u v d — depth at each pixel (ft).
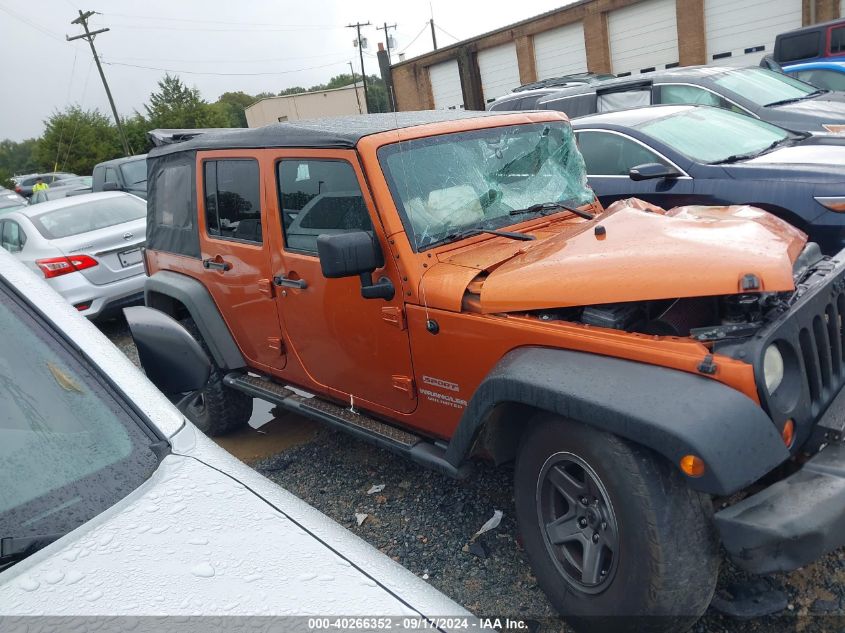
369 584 4.48
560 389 7.66
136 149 158.71
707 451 6.56
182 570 4.38
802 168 17.07
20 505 4.82
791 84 30.48
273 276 12.54
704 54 64.49
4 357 5.55
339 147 10.57
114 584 4.27
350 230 10.77
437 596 4.62
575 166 13.00
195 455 5.38
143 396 5.71
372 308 10.64
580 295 8.27
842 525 7.07
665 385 7.16
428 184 10.56
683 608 7.41
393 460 14.03
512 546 10.66
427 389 10.31
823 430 7.78
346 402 12.17
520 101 41.50
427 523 11.60
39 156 153.79
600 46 72.54
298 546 4.69
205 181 14.08
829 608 8.51
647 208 10.15
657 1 66.39
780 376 7.40
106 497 4.92
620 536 7.55
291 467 14.35
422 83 96.27
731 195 17.89
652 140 19.95
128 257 26.53
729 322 7.60
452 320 9.46
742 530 7.03
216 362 15.20
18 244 28.14
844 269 8.83
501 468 12.94
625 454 7.39
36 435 5.20
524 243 10.34
